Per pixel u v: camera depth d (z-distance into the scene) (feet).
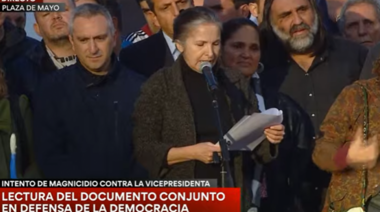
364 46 34.24
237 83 29.45
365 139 26.71
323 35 32.94
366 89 27.22
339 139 27.25
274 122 28.19
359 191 26.68
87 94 30.89
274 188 31.63
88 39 30.73
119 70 31.35
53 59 33.35
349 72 32.89
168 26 33.40
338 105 27.45
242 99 29.30
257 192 30.32
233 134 27.99
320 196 31.94
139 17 38.75
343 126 27.22
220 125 27.25
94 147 30.55
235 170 29.14
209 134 28.71
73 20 30.99
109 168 30.53
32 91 32.37
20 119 30.78
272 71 33.14
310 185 31.99
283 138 31.89
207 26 28.68
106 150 30.50
